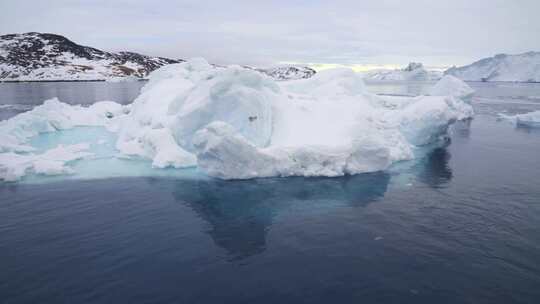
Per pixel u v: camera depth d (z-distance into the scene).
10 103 51.88
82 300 7.57
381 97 33.19
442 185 15.60
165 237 10.62
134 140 21.55
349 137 17.88
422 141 24.56
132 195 14.23
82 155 20.16
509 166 18.95
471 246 9.95
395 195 14.34
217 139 15.45
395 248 9.89
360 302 7.56
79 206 12.99
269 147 16.92
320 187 15.27
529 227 11.16
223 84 17.84
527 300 7.59
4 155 18.48
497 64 178.50
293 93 25.23
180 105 22.31
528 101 62.00
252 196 14.20
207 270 8.82
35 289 7.95
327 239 10.50
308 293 7.88
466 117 38.16
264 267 8.97
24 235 10.59
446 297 7.71
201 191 14.73
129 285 8.13
